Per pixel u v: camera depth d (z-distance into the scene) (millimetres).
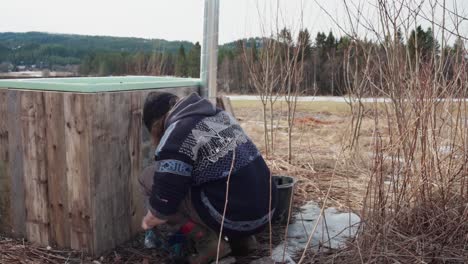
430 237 2389
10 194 2561
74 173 2334
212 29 3234
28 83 2434
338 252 2348
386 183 2746
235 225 2115
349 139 4336
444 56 2619
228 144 2088
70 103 2283
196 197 2115
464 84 2549
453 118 2594
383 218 2369
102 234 2387
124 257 2391
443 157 2604
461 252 2295
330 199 3289
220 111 2191
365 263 2131
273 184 2254
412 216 2500
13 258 2326
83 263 2301
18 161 2498
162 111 2215
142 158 2646
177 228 2314
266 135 4539
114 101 2396
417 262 2172
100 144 2324
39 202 2475
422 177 2492
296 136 5797
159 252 2449
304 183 3670
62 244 2445
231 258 2361
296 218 2945
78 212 2357
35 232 2518
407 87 2521
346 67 3822
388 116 2529
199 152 2045
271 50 4902
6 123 2492
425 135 2488
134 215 2604
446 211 2434
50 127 2363
